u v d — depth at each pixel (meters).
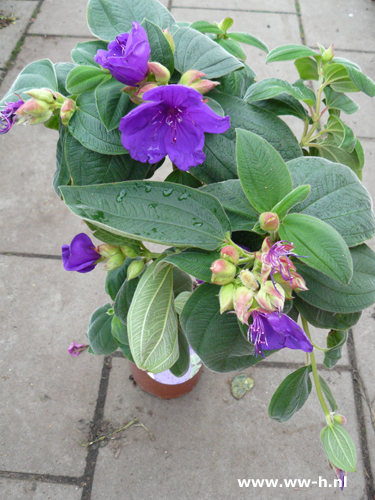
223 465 0.89
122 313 0.56
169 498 0.85
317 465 0.90
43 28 1.61
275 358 1.02
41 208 1.23
